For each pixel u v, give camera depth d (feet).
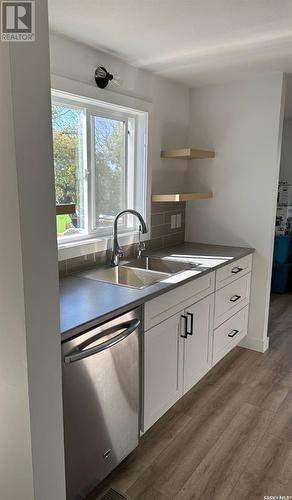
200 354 7.90
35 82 3.27
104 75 7.19
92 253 7.73
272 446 6.56
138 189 9.04
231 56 7.56
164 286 6.31
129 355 5.63
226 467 6.08
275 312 13.35
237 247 10.01
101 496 5.51
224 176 10.05
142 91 8.50
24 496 4.04
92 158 7.68
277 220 15.46
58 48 6.41
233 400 7.95
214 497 5.50
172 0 5.14
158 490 5.62
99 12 5.49
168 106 9.45
